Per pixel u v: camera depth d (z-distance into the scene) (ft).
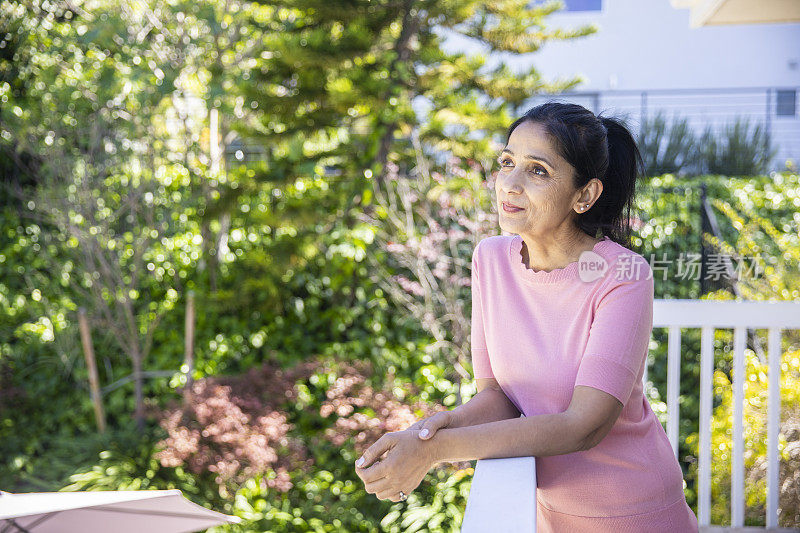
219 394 13.65
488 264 3.63
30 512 4.52
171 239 18.39
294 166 16.43
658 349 15.02
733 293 7.52
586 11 27.84
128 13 17.88
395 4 15.30
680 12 27.22
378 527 12.93
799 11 13.82
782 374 8.47
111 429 15.30
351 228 17.16
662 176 15.10
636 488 3.43
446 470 13.11
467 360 15.43
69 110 17.63
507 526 2.18
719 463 8.57
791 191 16.56
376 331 17.51
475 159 16.37
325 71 15.70
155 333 17.71
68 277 18.07
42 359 17.06
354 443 13.74
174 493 5.08
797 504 7.47
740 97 26.48
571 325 3.27
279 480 12.92
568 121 3.13
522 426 2.90
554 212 3.17
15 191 18.67
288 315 18.31
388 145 16.48
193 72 18.51
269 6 15.81
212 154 19.04
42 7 18.81
